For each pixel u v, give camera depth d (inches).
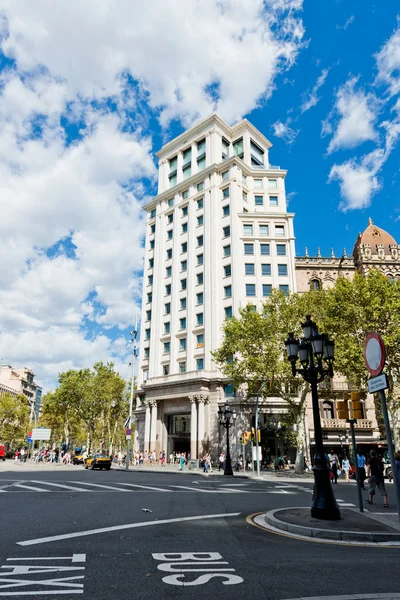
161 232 2151.8
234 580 194.1
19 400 3432.6
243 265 1775.3
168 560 228.7
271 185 2044.8
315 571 212.2
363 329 1114.1
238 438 1497.3
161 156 2363.4
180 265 1973.4
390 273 1790.1
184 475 1119.0
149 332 2054.6
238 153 2175.2
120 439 2930.6
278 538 299.7
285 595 174.6
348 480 992.9
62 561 221.3
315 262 1863.9
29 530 305.9
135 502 487.8
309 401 1573.6
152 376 1894.7
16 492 567.5
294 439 1234.6
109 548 253.9
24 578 189.9
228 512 425.1
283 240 1819.6
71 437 3371.1
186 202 2039.9
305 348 426.0
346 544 286.2
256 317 1273.4
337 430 1544.0
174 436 1754.4
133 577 195.8
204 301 1790.1
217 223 1886.1
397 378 1102.4
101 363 2449.6
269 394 1289.4
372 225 1968.5
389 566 224.4
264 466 1520.7
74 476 954.1
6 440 3353.8
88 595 169.3
